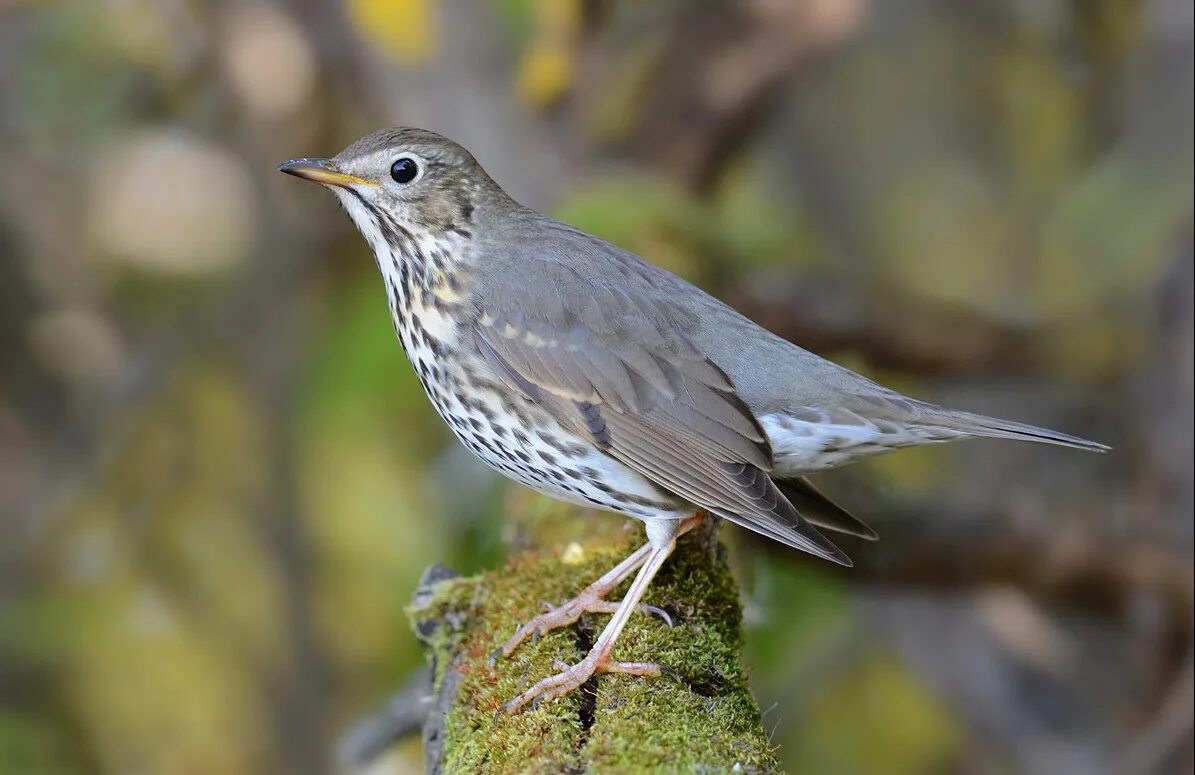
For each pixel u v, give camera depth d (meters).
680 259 10.97
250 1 12.41
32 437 14.39
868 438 8.23
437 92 12.03
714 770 6.05
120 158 14.51
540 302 8.41
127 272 14.62
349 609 13.31
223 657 13.87
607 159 12.41
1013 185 13.98
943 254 14.29
